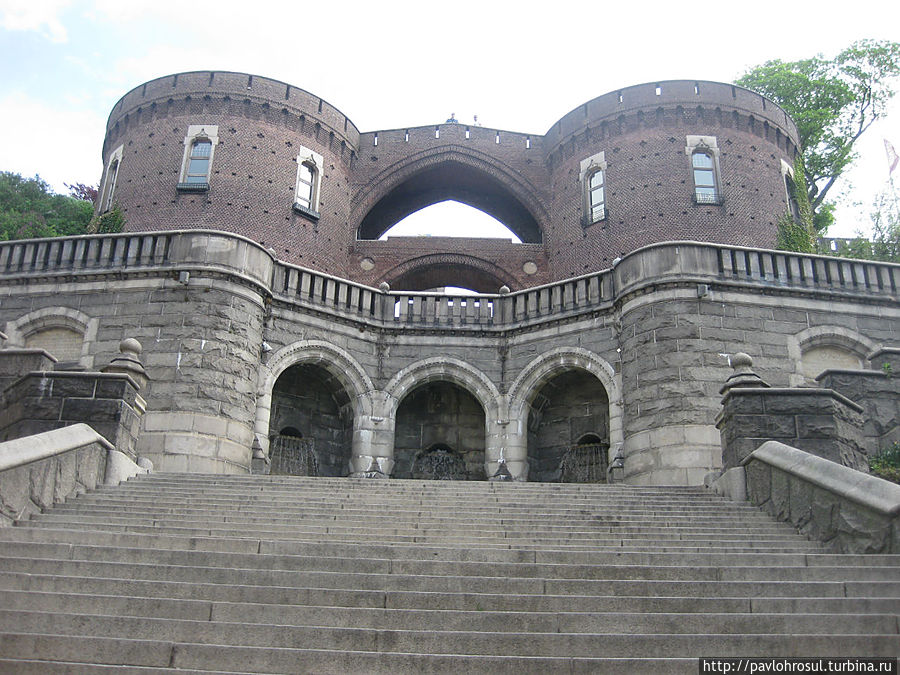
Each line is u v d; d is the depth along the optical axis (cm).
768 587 1001
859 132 4862
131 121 3900
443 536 1268
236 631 848
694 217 3638
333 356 2848
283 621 896
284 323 2778
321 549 1145
